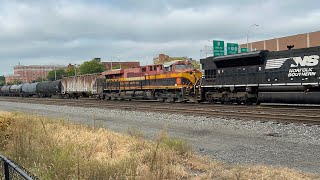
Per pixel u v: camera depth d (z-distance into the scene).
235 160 9.38
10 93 85.38
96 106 30.94
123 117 21.58
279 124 14.92
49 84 64.06
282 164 8.71
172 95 33.81
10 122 14.93
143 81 37.72
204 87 30.78
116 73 43.12
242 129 14.45
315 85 21.41
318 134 12.48
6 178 5.02
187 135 13.82
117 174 7.02
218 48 53.78
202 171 8.26
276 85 23.92
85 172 7.00
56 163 7.43
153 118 19.86
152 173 7.44
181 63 33.75
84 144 10.79
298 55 22.47
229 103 28.94
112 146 10.93
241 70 26.81
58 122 17.30
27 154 8.66
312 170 8.04
